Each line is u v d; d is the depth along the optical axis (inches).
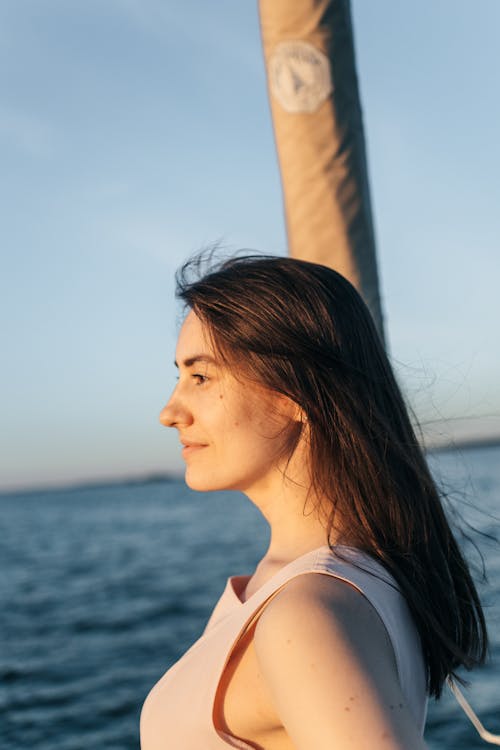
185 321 50.9
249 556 1387.8
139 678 546.9
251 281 48.4
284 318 47.3
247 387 48.0
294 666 33.8
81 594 1029.2
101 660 614.5
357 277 78.4
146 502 5447.8
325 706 32.2
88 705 486.6
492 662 446.9
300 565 40.8
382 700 32.3
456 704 401.4
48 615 866.8
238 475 48.5
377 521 45.7
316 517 47.4
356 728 31.4
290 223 80.7
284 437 48.3
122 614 836.6
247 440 47.9
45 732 437.1
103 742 414.3
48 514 4468.5
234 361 47.4
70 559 1574.8
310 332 47.4
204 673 41.8
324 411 46.4
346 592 37.8
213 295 48.3
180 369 50.8
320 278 49.8
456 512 61.8
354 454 46.1
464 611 50.9
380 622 38.0
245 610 41.4
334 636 34.3
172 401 50.5
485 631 52.7
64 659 626.8
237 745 39.9
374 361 50.5
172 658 605.6
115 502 5634.8
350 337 49.0
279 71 79.4
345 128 78.8
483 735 56.4
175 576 1161.4
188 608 846.5
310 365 46.7
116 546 1831.9
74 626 784.3
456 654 45.5
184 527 2386.8
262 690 39.1
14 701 506.0
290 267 49.7
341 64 79.0
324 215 78.5
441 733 365.7
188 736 41.8
